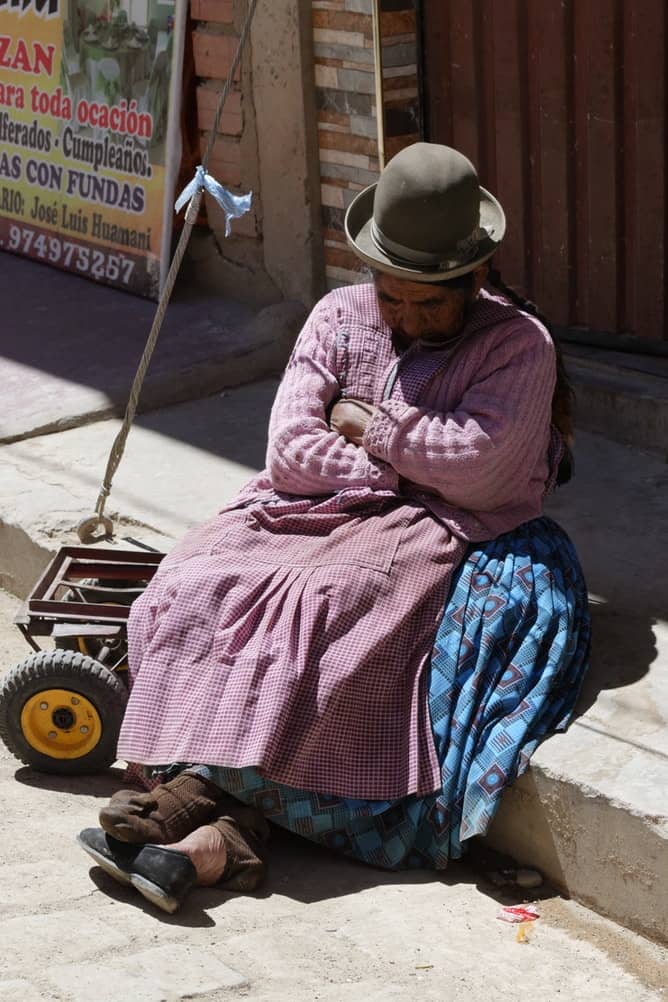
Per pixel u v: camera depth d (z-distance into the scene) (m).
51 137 8.88
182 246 4.84
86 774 4.56
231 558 4.24
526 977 3.55
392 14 6.72
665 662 4.43
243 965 3.46
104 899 3.81
